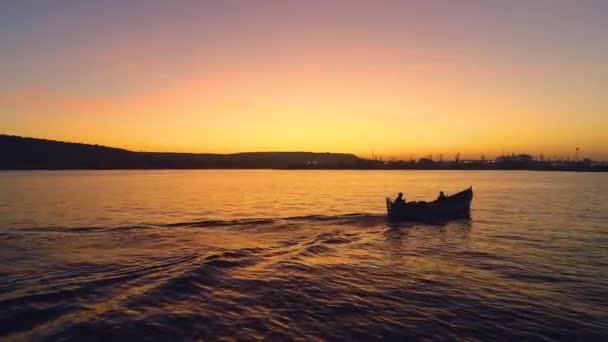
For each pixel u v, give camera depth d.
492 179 136.62
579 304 12.45
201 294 13.18
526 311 11.84
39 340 9.75
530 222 31.55
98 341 9.73
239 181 114.00
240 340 9.85
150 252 19.86
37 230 26.72
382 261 18.14
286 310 11.91
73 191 66.00
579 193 66.44
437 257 19.02
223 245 21.72
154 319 11.04
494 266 17.22
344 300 12.80
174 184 93.56
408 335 10.19
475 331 10.44
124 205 44.16
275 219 32.62
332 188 80.38
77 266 16.86
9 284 14.17
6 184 85.31
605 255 19.44
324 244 21.94
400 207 31.20
